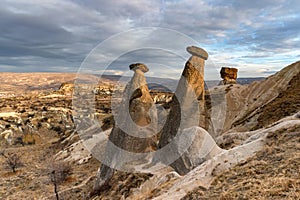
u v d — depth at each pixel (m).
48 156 52.44
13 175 42.84
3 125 83.44
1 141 71.00
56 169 35.41
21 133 79.12
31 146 68.56
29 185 34.62
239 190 10.91
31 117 89.94
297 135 15.85
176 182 15.74
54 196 28.50
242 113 51.84
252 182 11.27
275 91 55.38
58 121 85.94
